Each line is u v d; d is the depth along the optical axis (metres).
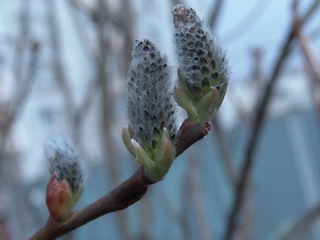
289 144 0.99
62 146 0.15
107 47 0.37
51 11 0.43
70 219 0.15
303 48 0.28
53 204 0.15
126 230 0.40
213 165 0.74
